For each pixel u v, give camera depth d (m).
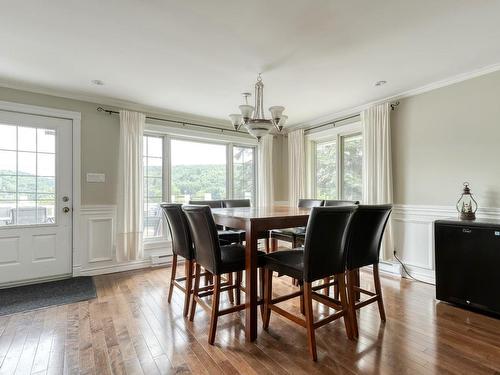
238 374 1.56
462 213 2.60
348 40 2.17
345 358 1.70
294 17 1.88
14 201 3.06
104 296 2.73
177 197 4.23
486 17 1.88
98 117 3.53
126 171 3.57
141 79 2.92
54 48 2.28
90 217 3.45
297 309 2.43
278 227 2.03
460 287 2.42
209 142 4.58
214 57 2.44
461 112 2.86
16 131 3.07
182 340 1.91
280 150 5.26
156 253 3.93
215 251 1.90
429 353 1.75
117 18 1.88
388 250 3.38
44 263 3.20
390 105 3.43
